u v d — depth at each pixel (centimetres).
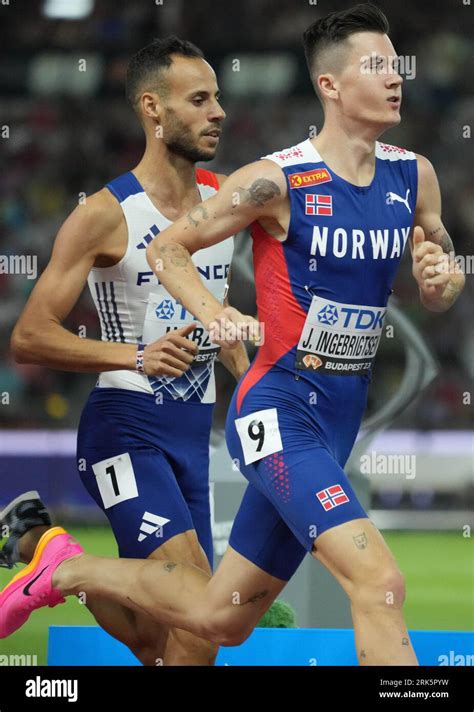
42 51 6419
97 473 1369
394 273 1185
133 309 1369
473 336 5338
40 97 6350
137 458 1355
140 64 1370
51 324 1318
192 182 1390
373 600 1041
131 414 1362
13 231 5978
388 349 5028
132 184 1363
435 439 4322
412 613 2398
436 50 6425
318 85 1162
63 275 1325
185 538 1321
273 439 1134
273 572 1203
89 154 6241
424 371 1994
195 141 1348
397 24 6469
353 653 1427
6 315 5347
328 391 1161
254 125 6244
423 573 2981
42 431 4238
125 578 1266
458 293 1222
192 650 1300
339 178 1143
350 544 1066
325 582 1738
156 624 1334
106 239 1340
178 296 1148
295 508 1105
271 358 1164
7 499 3650
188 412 1391
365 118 1134
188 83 1344
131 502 1338
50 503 3659
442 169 6134
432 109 6306
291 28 6438
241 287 5044
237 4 6500
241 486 1861
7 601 1342
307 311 1144
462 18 6456
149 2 6512
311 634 1441
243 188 1134
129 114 6331
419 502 4147
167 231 1170
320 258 1134
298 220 1130
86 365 1302
